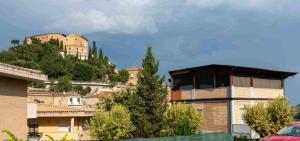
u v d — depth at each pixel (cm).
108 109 3628
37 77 2317
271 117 2841
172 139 1919
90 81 15200
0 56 15512
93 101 6619
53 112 3438
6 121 2156
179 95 3766
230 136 2195
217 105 3412
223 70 3381
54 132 3444
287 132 1667
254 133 3025
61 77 14112
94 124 3047
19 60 15475
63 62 16100
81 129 3688
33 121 3397
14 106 2245
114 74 17962
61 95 5475
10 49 16738
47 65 15588
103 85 14875
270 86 3622
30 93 5469
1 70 1978
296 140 1540
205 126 3494
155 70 3344
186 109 3038
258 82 3522
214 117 3428
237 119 3312
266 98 3547
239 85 3375
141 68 3441
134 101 3278
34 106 2764
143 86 3300
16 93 2273
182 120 2991
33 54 16412
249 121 2902
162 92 3322
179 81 3828
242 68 3312
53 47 17762
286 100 2889
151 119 3231
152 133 3170
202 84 3591
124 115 3053
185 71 3688
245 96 3388
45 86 12425
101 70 17400
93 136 3055
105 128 2988
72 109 3634
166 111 3186
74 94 5631
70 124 3606
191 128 2984
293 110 2906
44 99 5397
